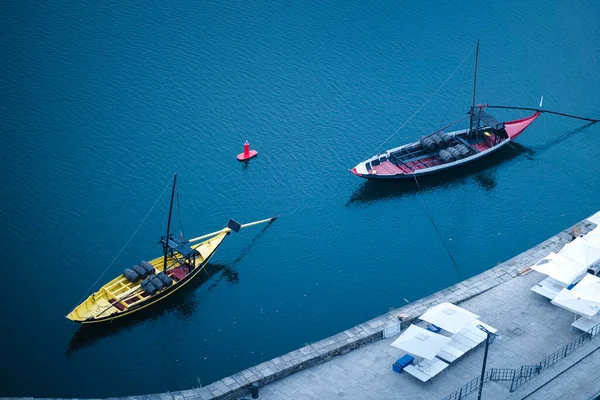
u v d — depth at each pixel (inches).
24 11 6633.9
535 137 5679.1
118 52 6254.9
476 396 3388.3
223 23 6683.1
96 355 4008.4
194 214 4918.8
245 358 4003.4
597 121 5797.2
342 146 5502.0
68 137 5423.2
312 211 4987.7
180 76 6063.0
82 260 4542.3
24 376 3880.4
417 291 4419.3
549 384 3440.0
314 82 6077.8
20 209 4837.6
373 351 3654.0
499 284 4114.2
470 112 5467.5
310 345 3631.9
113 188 5049.2
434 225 4904.0
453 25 6717.5
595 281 3917.3
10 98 5718.5
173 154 5359.3
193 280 4471.0
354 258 4650.6
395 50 6427.2
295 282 4480.8
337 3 6993.1
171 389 3833.7
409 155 5374.0
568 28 6692.9
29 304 4264.3
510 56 6378.0
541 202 5098.4
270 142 5511.8
